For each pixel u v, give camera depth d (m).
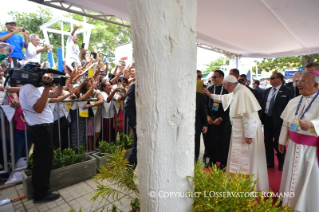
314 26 5.21
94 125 4.09
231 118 3.18
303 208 2.26
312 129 2.22
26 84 2.63
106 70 6.15
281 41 6.99
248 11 4.46
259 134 3.00
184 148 1.09
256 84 7.17
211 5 4.23
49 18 12.99
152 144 1.01
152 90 0.96
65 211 2.64
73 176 3.31
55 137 3.82
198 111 3.45
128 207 2.66
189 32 0.99
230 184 1.30
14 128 3.58
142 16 0.90
